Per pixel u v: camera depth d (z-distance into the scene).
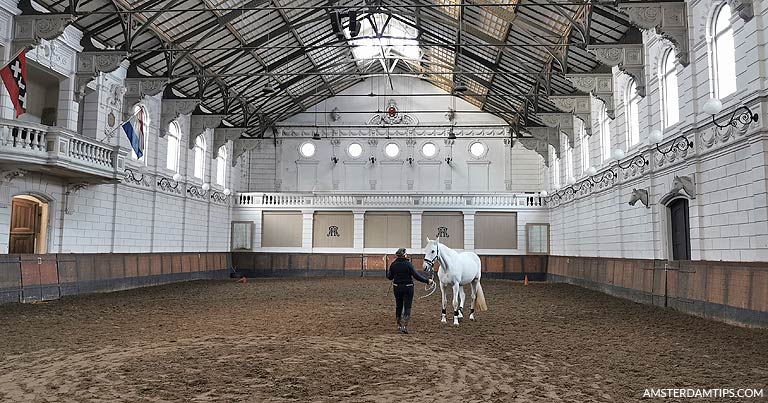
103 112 19.83
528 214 33.00
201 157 29.44
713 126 13.03
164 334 10.24
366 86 36.59
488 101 33.72
